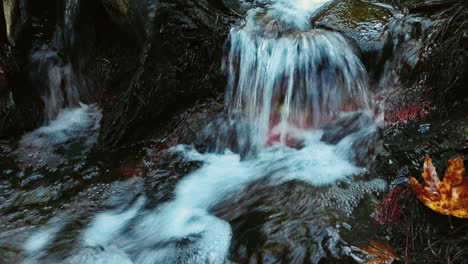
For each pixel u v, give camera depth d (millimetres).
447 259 1569
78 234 1906
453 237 1618
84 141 2494
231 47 2467
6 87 2541
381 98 2270
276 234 1786
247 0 3070
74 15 2547
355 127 2221
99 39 2641
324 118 2346
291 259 1692
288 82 2344
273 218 1858
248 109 2426
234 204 1973
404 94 2207
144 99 2385
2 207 2062
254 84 2408
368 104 2299
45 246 1856
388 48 2346
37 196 2115
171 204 2018
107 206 2045
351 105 2318
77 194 2109
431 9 2418
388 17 2508
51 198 2098
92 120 2641
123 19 2480
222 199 2012
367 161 2041
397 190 1805
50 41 2646
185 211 1976
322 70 2320
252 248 1758
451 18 2184
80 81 2719
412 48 2268
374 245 1660
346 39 2412
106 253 1814
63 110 2717
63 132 2572
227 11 2676
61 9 2570
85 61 2678
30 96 2623
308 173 2057
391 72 2318
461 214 1575
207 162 2252
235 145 2330
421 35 2281
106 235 1906
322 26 2541
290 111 2369
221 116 2406
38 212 2023
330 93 2324
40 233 1916
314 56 2322
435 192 1639
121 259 1790
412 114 2131
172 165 2236
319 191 1943
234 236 1820
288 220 1834
